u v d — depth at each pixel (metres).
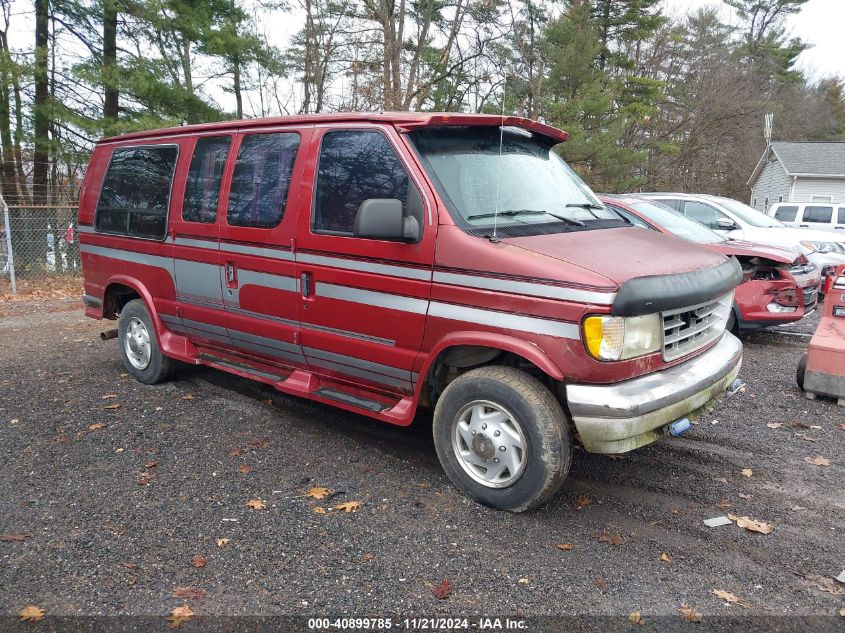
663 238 4.38
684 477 4.34
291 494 4.02
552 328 3.39
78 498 3.96
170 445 4.80
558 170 4.72
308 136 4.49
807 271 7.98
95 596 3.00
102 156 6.43
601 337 3.29
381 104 20.86
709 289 3.77
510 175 4.24
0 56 14.36
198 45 16.66
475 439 3.82
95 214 6.43
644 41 39.72
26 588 3.05
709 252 4.33
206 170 5.21
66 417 5.39
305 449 4.75
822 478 4.34
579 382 3.42
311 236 4.39
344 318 4.29
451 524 3.67
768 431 5.20
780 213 20.78
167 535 3.53
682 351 3.83
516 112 18.62
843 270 5.96
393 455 4.66
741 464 4.56
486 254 3.60
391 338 4.07
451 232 3.74
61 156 16.23
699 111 38.53
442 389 4.30
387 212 3.69
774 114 42.47
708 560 3.36
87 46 16.36
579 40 27.23
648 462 4.58
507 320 3.54
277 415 5.48
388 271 4.01
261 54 18.31
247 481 4.20
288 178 4.57
